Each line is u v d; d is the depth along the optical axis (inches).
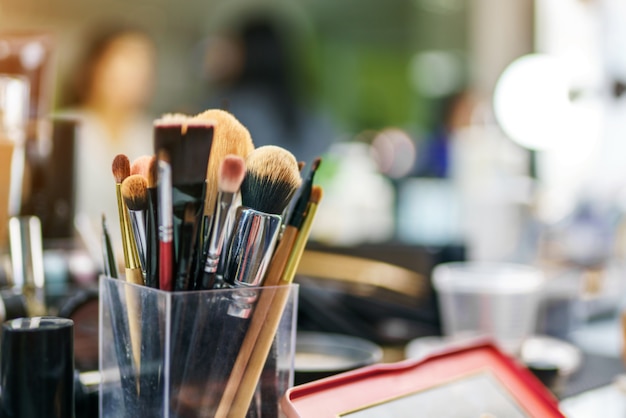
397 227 68.6
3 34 27.1
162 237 15.5
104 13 138.5
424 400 18.8
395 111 154.0
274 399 16.8
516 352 30.9
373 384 18.3
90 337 23.1
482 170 46.7
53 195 27.3
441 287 33.2
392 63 155.9
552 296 37.9
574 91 53.0
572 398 26.8
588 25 62.7
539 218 45.8
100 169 71.7
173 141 14.9
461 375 20.1
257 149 16.5
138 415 16.1
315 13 162.2
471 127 53.0
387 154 85.4
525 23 75.0
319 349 25.6
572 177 58.6
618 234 48.4
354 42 161.5
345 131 154.9
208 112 16.8
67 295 25.8
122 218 16.5
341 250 38.2
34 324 16.8
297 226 16.8
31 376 16.2
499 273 35.5
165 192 15.2
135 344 16.3
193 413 15.6
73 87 78.9
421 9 146.4
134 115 79.7
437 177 70.6
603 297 44.9
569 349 32.2
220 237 15.6
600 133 57.2
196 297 15.5
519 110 52.3
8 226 24.5
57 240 27.3
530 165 56.6
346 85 161.2
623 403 26.4
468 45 121.0
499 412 19.7
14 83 25.3
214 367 15.8
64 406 16.7
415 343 32.4
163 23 147.0
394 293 36.5
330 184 72.5
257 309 16.2
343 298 35.7
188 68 148.6
